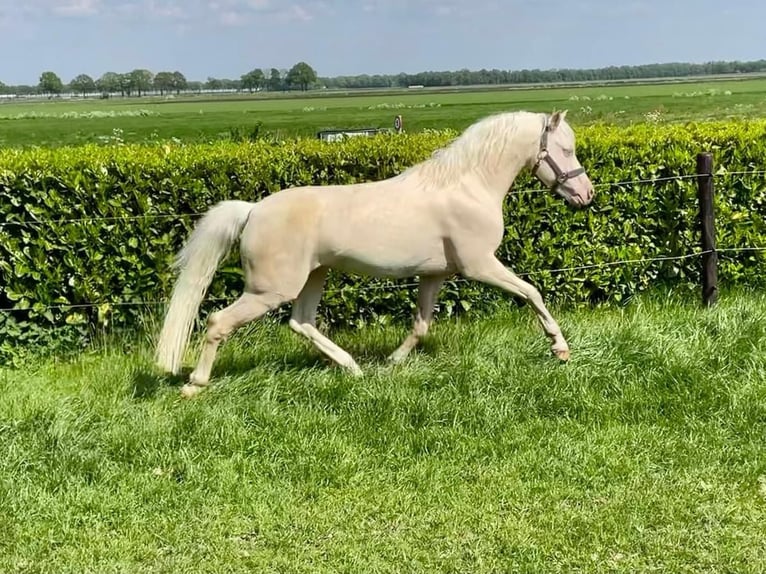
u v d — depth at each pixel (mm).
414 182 5336
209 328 5293
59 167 6316
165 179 6480
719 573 3641
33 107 116688
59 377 5926
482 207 5289
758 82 133625
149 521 4113
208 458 4633
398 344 6293
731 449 4645
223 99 140250
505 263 6957
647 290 7305
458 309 6965
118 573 3738
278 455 4672
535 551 3801
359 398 5191
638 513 4090
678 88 110000
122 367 5914
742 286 7387
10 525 4074
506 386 5309
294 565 3760
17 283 6398
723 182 7188
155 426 4887
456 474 4488
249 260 5180
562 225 6961
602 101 71438
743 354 5602
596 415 5059
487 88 176625
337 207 5180
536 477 4441
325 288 6695
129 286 6594
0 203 6262
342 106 88438
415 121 49969
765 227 7328
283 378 5457
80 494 4297
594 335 5863
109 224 6441
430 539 3932
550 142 5430
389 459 4629
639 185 7062
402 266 5289
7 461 4504
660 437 4793
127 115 78125
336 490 4359
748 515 4051
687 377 5371
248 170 6559
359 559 3783
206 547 3908
